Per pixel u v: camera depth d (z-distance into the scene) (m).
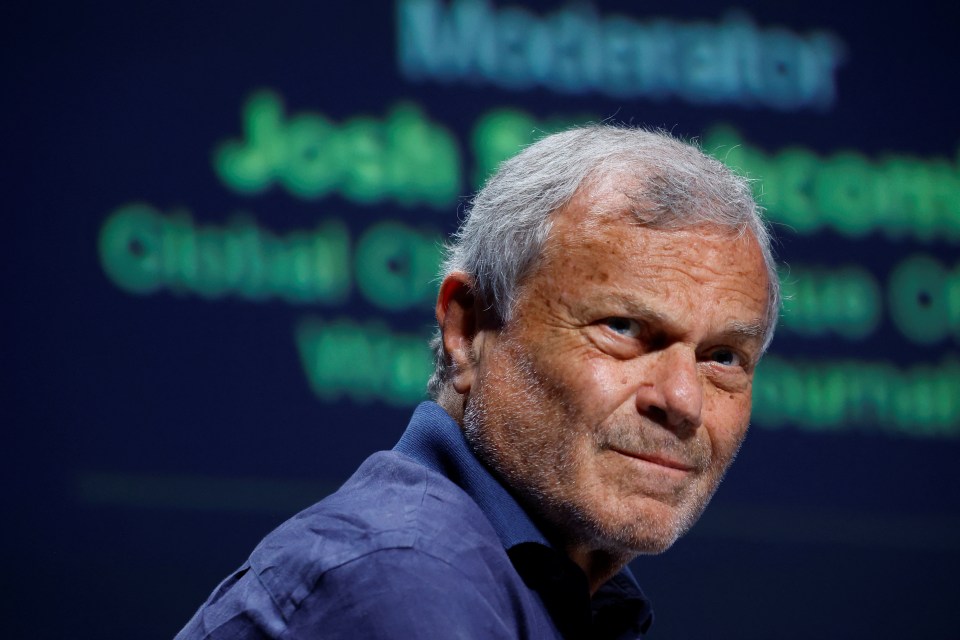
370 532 3.33
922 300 13.78
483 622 3.23
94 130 11.91
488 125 12.88
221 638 3.37
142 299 11.80
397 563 3.24
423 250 12.48
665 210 3.76
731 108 13.63
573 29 13.27
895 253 13.83
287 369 12.02
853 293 13.62
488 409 3.85
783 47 13.90
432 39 12.85
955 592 13.34
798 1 14.04
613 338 3.74
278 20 12.48
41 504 11.41
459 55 12.91
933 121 14.19
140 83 12.05
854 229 13.76
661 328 3.72
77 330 11.66
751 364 3.97
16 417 11.45
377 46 12.70
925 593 13.28
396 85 12.70
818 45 14.01
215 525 11.70
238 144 12.20
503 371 3.85
